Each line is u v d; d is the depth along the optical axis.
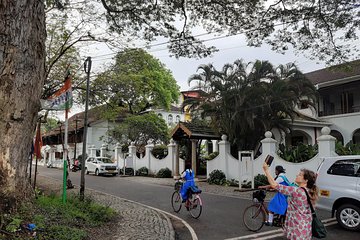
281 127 20.36
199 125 22.97
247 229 8.27
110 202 12.66
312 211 4.63
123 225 8.39
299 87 19.67
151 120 32.94
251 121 19.06
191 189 10.07
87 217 8.05
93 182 21.73
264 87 19.42
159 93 33.62
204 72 21.22
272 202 7.63
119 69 17.05
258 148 20.62
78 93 16.75
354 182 8.09
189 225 8.84
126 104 19.62
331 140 14.34
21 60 6.14
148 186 19.28
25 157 6.42
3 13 5.96
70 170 35.69
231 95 19.59
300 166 15.44
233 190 16.56
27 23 6.22
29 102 6.33
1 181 5.97
